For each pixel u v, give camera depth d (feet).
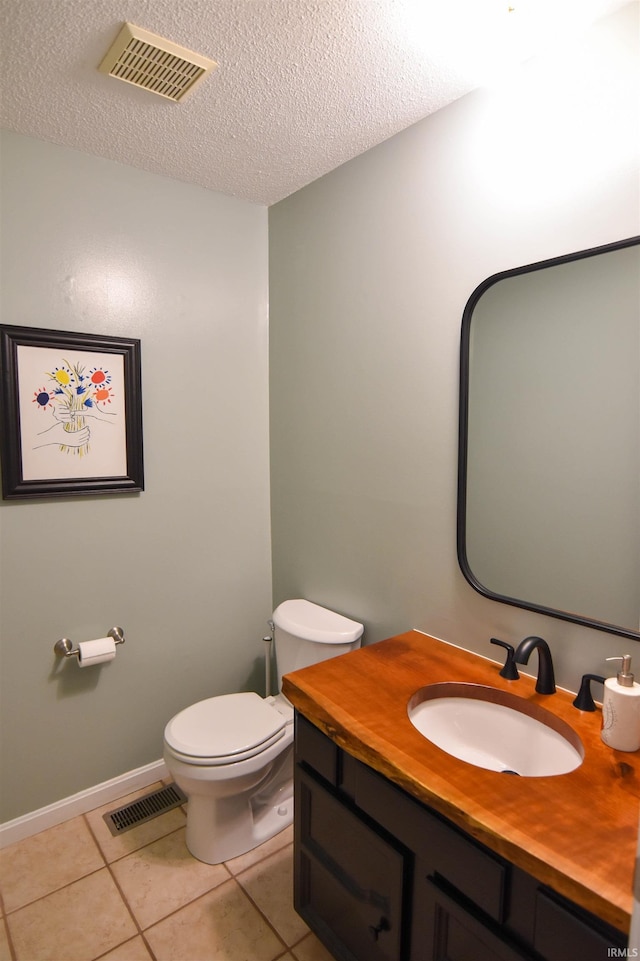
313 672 4.75
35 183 5.71
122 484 6.51
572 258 4.11
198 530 7.37
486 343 4.81
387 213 5.77
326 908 4.47
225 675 7.82
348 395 6.46
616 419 3.98
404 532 5.84
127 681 6.84
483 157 4.75
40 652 6.13
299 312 7.20
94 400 6.23
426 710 4.45
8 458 5.67
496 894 2.96
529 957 2.82
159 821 6.43
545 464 4.44
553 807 3.01
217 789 5.41
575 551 4.27
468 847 3.11
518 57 4.37
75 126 5.44
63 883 5.50
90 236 6.13
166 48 4.21
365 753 3.67
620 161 3.85
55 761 6.33
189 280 7.00
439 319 5.27
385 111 5.17
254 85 4.75
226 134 5.61
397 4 3.78
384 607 6.16
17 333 5.61
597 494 4.11
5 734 5.96
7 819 6.03
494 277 4.66
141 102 5.00
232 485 7.68
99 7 3.81
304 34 4.08
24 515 5.91
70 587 6.29
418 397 5.57
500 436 4.76
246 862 5.82
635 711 3.51
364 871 3.95
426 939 3.47
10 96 4.90
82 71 4.54
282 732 5.86
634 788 3.18
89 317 6.18
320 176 6.66
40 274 5.80
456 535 5.23
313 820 4.52
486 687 4.47
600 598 4.12
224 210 7.25
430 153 5.25
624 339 3.90
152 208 6.59
